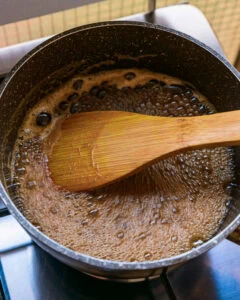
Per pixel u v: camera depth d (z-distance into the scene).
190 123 0.31
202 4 0.70
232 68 0.32
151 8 0.42
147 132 0.31
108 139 0.32
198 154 0.35
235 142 0.30
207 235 0.32
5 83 0.31
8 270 0.33
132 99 0.38
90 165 0.32
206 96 0.37
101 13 0.60
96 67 0.37
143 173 0.34
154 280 0.33
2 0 0.33
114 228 0.32
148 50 0.36
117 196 0.33
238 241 0.31
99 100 0.38
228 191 0.34
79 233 0.32
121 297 0.33
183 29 0.41
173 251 0.31
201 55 0.34
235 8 0.71
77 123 0.33
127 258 0.31
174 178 0.34
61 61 0.35
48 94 0.37
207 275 0.33
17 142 0.35
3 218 0.34
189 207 0.33
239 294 0.33
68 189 0.33
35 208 0.32
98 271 0.27
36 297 0.32
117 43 0.35
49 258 0.33
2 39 0.57
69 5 0.36
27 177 0.34
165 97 0.38
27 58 0.32
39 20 0.57
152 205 0.33
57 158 0.33
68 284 0.33
